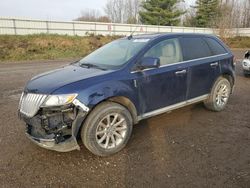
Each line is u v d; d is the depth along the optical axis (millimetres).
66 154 3633
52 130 3283
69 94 3236
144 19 47656
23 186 2916
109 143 3637
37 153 3658
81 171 3219
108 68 3902
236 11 53781
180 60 4586
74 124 3268
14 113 5434
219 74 5289
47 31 27812
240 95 6980
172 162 3408
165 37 4492
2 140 4074
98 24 31312
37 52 21172
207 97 5211
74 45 24703
